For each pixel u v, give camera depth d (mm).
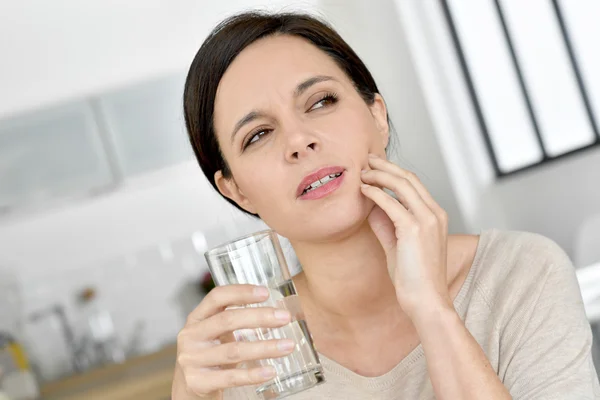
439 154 6035
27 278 5836
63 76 5809
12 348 4812
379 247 1309
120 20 5840
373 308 1342
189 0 5879
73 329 5863
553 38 6281
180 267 5973
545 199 6316
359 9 5926
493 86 6371
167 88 5934
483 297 1327
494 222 6227
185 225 5973
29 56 5758
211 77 1312
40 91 5777
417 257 1176
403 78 6023
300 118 1257
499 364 1271
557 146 6348
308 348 1083
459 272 1378
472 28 6348
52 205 5840
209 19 5902
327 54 1328
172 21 5891
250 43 1294
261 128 1279
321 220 1246
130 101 5895
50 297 5863
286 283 1080
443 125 6102
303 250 1338
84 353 5828
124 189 5902
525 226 6316
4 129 5766
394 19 5992
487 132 6316
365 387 1333
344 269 1313
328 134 1240
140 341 5918
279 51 1285
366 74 1411
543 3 6285
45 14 5738
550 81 6328
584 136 6270
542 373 1199
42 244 5848
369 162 1265
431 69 6152
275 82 1263
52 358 5820
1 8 5656
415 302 1169
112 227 5914
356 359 1364
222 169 1391
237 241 1071
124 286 5934
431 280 1172
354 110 1279
